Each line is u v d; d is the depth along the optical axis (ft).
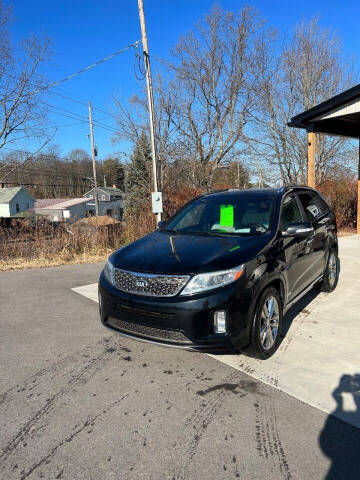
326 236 17.13
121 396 9.55
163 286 10.23
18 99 54.19
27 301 18.47
